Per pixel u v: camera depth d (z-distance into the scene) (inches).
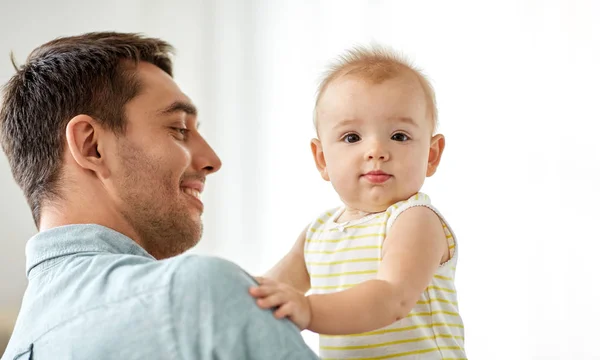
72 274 36.9
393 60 45.3
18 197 102.6
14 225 102.1
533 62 97.3
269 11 111.9
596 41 94.3
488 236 97.7
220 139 112.7
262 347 32.1
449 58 101.1
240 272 34.5
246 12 113.0
